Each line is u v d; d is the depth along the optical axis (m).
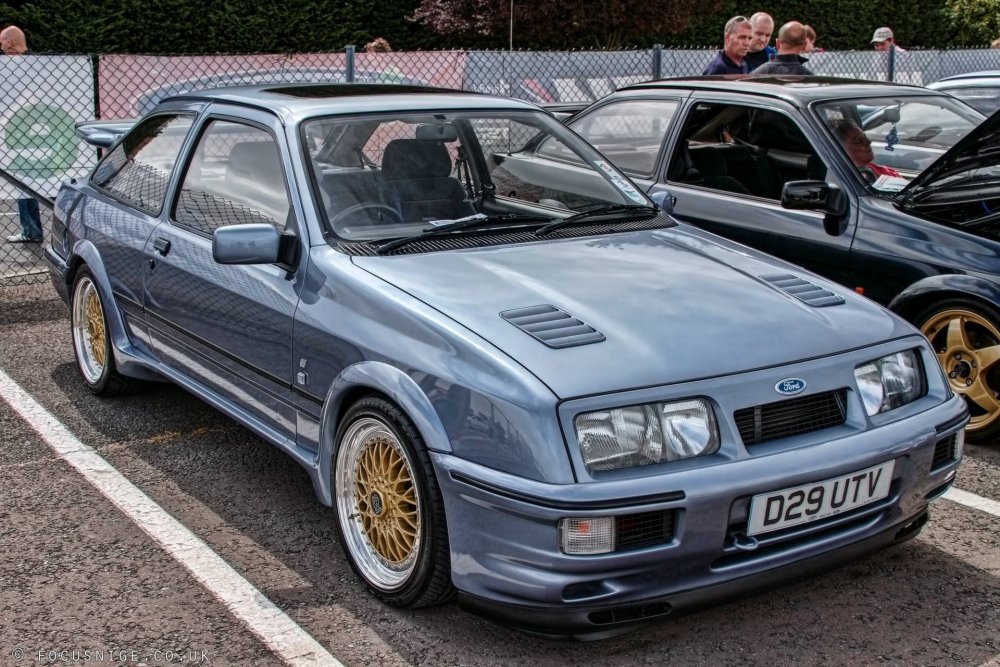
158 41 20.67
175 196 4.71
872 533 3.29
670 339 3.21
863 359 3.35
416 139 4.22
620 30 21.03
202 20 20.95
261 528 4.05
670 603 3.00
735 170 5.83
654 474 2.92
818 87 5.91
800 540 3.16
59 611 3.42
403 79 10.40
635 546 2.91
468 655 3.20
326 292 3.67
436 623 3.37
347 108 4.26
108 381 5.34
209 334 4.32
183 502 4.28
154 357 4.88
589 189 4.49
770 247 5.54
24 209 8.84
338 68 10.21
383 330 3.41
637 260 3.84
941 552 3.85
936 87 8.84
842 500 3.15
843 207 5.18
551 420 2.92
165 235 4.63
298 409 3.83
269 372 3.96
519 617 3.02
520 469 2.93
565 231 4.12
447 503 3.10
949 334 4.88
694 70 11.36
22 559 3.76
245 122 4.39
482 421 3.03
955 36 28.66
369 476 3.49
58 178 8.96
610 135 6.55
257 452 4.81
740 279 3.72
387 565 3.47
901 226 5.02
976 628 3.34
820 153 5.45
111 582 3.61
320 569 3.73
